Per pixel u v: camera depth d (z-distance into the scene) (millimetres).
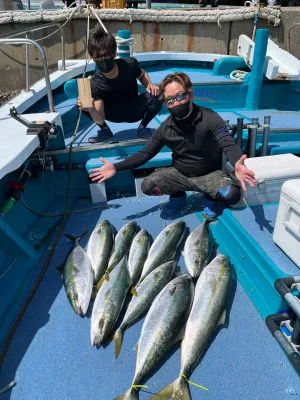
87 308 2355
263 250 2377
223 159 3264
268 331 2193
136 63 3512
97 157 3633
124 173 3682
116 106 3672
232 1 13906
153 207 3520
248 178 2297
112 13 6207
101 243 2818
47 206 3596
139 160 3000
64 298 2523
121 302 2301
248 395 1850
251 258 2451
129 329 2266
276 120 4363
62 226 3246
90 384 1945
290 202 2109
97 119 3586
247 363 2012
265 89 4906
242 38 5344
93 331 2123
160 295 2240
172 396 1796
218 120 2730
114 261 2684
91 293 2441
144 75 3652
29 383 1961
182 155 2975
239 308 2355
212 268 2416
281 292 1942
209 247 2715
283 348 1969
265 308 2273
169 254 2752
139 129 3863
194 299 2219
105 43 3082
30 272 2766
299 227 2055
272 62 4562
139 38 6449
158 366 2018
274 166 2879
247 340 2145
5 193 3012
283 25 6016
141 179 3588
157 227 3201
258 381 1915
